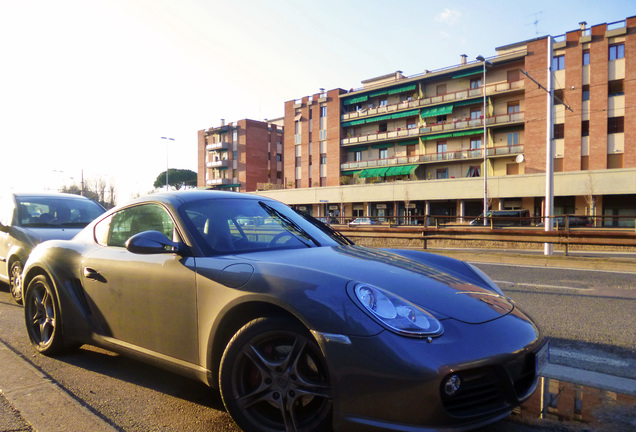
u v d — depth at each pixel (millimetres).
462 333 1894
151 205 2912
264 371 2031
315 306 1893
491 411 1814
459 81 43312
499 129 40719
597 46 34844
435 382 1701
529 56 37875
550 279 7176
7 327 4121
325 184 52594
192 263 2391
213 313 2199
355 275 2164
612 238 9727
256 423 2055
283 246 2721
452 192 39938
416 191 42094
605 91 34469
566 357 3395
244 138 60250
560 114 36375
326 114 52281
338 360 1801
